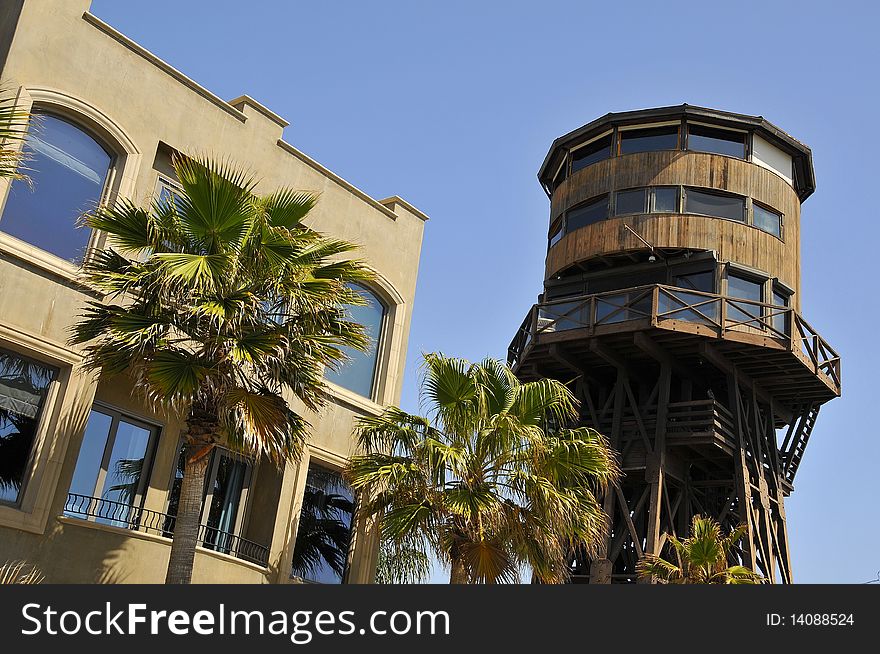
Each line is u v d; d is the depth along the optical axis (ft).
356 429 61.21
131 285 48.14
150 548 53.98
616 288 103.04
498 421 56.29
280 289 48.73
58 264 52.11
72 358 51.98
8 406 49.93
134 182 56.34
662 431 93.97
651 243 99.81
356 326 52.06
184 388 46.26
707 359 94.99
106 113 55.57
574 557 94.79
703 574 82.02
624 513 91.76
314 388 52.34
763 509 94.63
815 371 97.14
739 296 98.17
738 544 96.78
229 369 48.21
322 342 50.26
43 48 53.16
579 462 58.29
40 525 49.14
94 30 55.83
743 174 103.45
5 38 52.26
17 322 50.16
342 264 51.85
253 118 64.18
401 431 58.18
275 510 60.59
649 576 85.10
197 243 49.39
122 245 48.80
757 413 99.60
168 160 59.52
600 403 104.37
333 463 64.59
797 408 105.29
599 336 95.25
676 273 99.91
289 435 50.70
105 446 54.03
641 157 104.58
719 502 106.11
